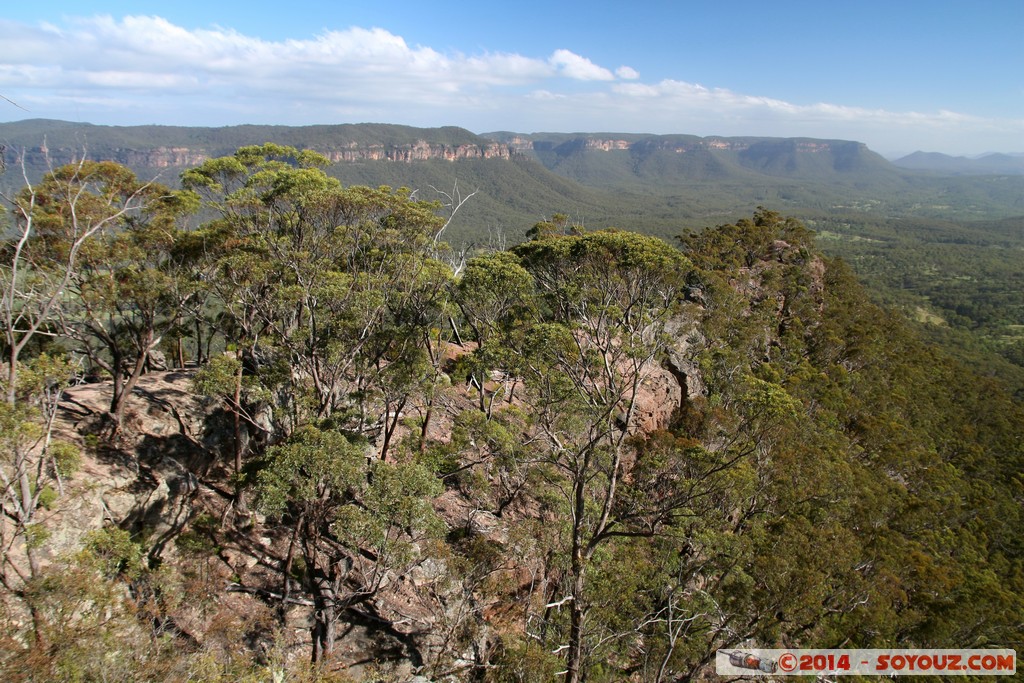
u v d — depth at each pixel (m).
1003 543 37.50
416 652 16.27
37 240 17.50
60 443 14.94
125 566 15.16
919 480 35.78
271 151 26.19
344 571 16.06
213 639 15.12
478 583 17.34
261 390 18.03
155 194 20.53
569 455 18.12
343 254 22.03
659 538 19.33
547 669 14.92
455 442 21.09
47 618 10.91
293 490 14.34
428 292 21.34
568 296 25.08
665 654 17.17
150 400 20.97
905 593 20.33
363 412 19.48
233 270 18.53
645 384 29.62
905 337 71.12
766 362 43.06
